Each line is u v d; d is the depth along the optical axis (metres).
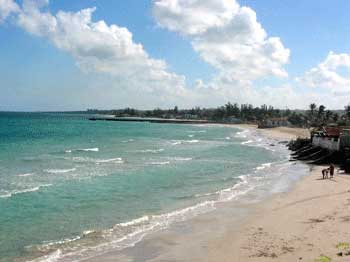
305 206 26.34
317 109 197.00
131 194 30.36
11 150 60.31
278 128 165.38
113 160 50.59
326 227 20.81
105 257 17.38
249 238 19.75
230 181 37.12
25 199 27.77
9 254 17.64
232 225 22.36
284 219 23.20
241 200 28.98
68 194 29.77
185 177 38.81
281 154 64.69
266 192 32.16
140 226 22.08
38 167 43.09
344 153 49.72
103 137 97.50
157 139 95.69
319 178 39.34
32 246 18.67
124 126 169.25
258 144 87.00
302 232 20.20
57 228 21.55
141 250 18.30
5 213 24.20
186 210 25.75
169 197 29.62
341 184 35.53
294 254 16.84
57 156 53.94
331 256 16.12
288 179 38.91
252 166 48.53
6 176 36.78
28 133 103.19
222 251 18.00
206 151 67.25
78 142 79.44
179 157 56.78
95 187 32.62
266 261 16.25
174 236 20.36
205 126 194.38
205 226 22.17
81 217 23.78
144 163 48.56
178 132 132.38
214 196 30.19
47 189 31.27
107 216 24.12
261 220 23.22
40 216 23.78
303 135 118.38
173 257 17.41
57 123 175.75
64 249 18.33
